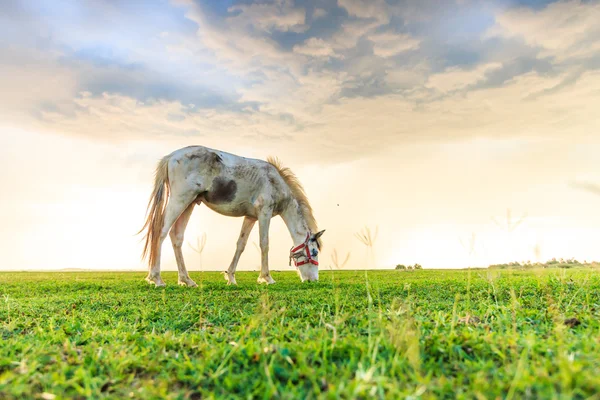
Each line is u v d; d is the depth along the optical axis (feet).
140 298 22.40
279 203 34.91
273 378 7.64
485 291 21.01
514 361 8.09
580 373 6.64
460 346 9.34
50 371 8.42
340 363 8.43
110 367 8.80
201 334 12.13
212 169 31.48
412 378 7.25
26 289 29.58
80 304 20.79
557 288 20.75
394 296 20.59
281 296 21.50
